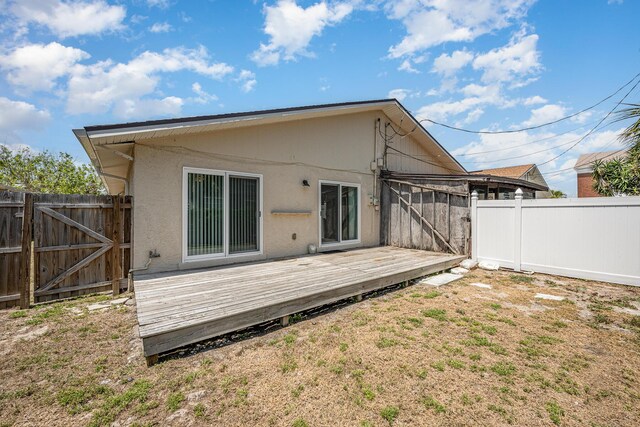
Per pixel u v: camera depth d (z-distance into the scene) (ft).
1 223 15.12
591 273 20.03
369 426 7.01
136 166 17.62
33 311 14.66
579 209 20.53
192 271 18.62
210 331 10.92
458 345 11.00
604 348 10.82
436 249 27.63
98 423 7.16
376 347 10.85
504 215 23.79
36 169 50.88
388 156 33.42
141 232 17.79
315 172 26.40
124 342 11.47
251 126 22.26
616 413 7.50
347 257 24.17
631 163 14.24
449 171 45.55
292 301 13.29
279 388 8.48
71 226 16.66
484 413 7.44
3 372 9.43
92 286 17.22
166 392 8.34
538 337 11.65
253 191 22.57
